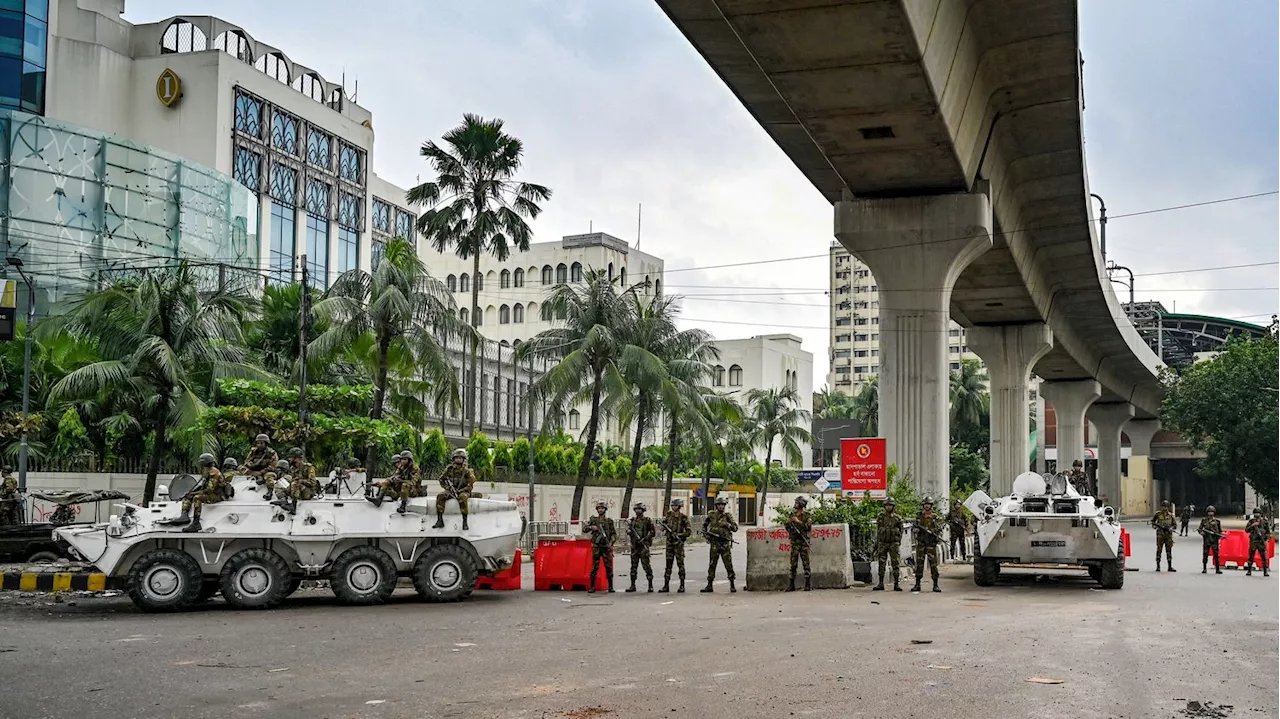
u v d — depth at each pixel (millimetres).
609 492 50531
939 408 30891
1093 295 49531
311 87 73812
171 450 31625
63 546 21531
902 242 30875
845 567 21891
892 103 22031
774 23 18078
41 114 52062
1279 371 57500
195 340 27938
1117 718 8445
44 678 10109
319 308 28781
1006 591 21375
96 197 46875
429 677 10227
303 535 17188
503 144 42656
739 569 29891
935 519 21141
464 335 30906
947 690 9594
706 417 47344
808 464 128125
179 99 60000
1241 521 91625
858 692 9484
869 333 161000
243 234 54656
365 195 73812
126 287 28016
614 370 38094
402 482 18016
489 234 43219
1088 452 99250
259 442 18516
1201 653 12094
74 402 29500
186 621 15008
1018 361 49500
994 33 22875
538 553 21547
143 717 8383
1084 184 33844
